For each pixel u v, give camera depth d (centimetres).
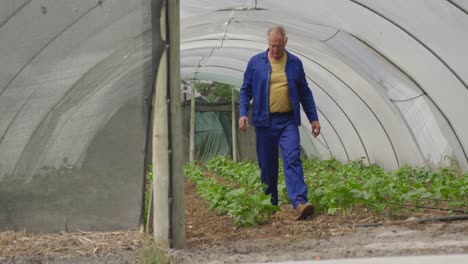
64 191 534
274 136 648
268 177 673
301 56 1312
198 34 1163
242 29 1140
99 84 519
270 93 642
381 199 660
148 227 516
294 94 641
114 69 511
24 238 527
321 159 1856
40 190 539
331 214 665
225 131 2144
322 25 1024
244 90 662
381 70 1098
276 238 535
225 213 709
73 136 531
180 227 492
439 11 811
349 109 1441
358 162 1434
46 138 534
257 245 498
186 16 992
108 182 529
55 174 536
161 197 486
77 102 527
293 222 619
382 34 959
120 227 530
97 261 449
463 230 519
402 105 1141
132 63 505
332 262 396
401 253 427
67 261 454
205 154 2138
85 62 520
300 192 629
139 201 526
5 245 505
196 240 546
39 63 530
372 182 664
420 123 1110
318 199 685
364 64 1129
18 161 541
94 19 514
